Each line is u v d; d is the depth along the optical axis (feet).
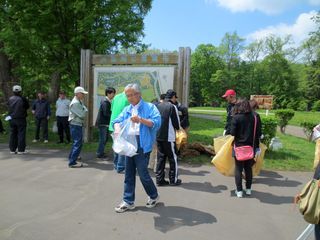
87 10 37.11
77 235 13.04
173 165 19.92
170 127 19.56
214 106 236.02
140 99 15.37
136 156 15.24
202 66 233.35
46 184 19.83
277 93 202.69
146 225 14.10
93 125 33.88
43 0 36.91
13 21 39.83
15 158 27.12
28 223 14.11
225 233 13.52
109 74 32.35
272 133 30.12
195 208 16.22
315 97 184.75
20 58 41.37
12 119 28.66
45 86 69.87
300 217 15.38
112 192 18.47
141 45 47.19
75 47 39.14
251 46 220.43
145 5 65.00
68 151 30.53
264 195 18.53
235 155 17.89
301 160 27.91
